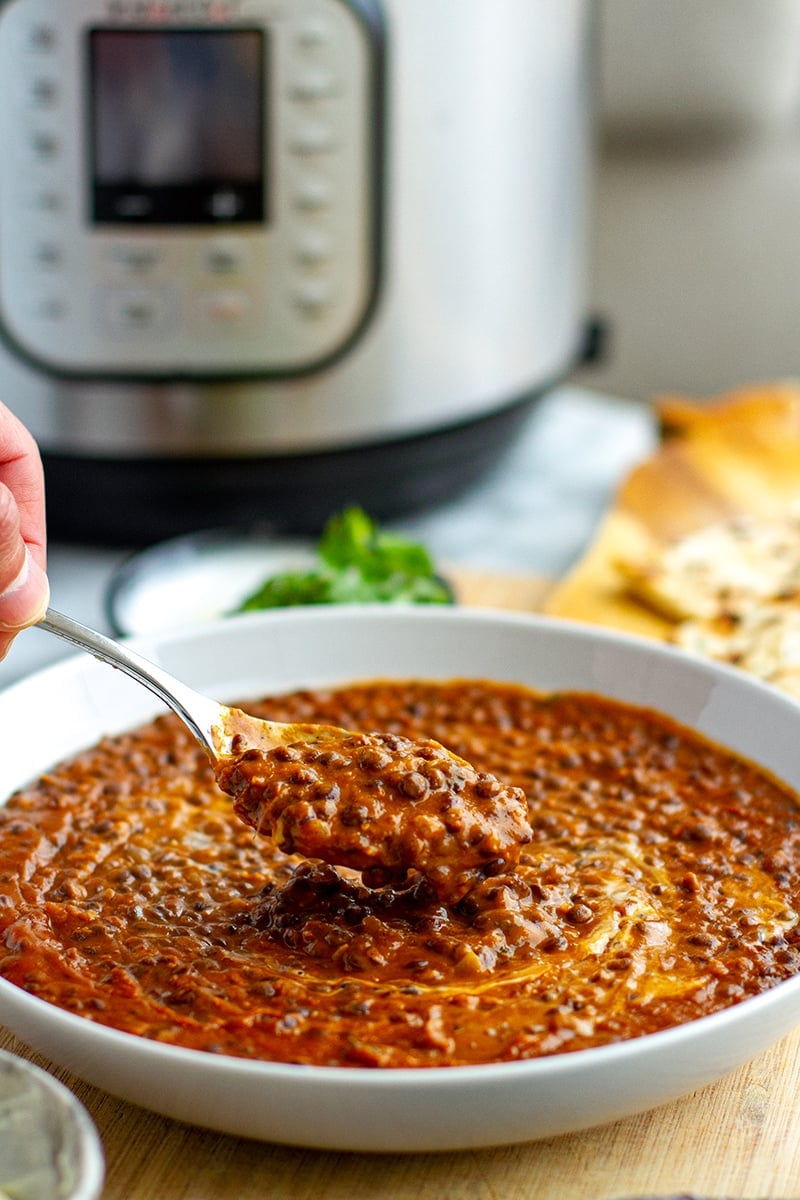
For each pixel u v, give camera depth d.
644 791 0.58
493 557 0.82
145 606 0.72
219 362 0.77
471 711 0.62
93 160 0.74
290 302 0.76
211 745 0.56
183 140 0.74
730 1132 0.50
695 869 0.55
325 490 0.81
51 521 0.82
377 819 0.52
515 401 0.83
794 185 1.10
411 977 0.51
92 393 0.77
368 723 0.62
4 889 0.53
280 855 0.56
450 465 0.83
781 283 1.13
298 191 0.75
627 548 0.80
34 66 0.73
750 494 0.84
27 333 0.76
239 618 0.64
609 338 0.94
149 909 0.53
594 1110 0.46
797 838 0.56
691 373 1.17
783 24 1.08
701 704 0.61
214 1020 0.49
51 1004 0.49
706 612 0.73
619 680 0.62
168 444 0.78
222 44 0.73
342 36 0.73
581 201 0.86
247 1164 0.49
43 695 0.60
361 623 0.64
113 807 0.58
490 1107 0.45
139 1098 0.47
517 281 0.81
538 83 0.79
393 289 0.77
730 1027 0.47
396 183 0.76
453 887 0.52
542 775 0.59
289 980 0.50
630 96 1.11
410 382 0.79
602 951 0.51
